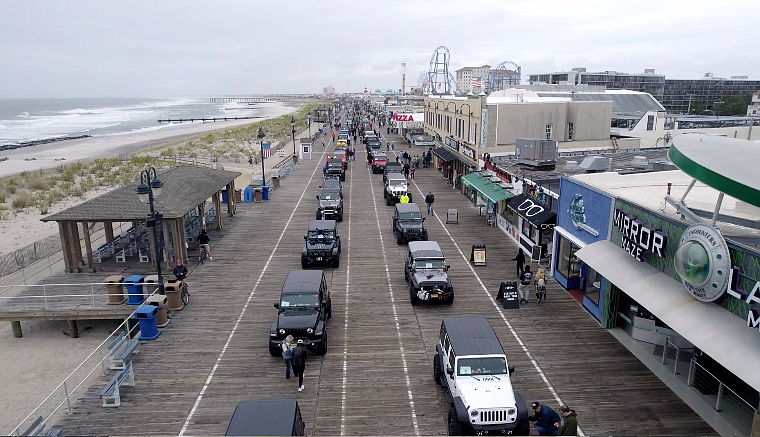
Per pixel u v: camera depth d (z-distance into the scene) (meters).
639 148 40.75
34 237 36.59
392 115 107.69
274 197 43.97
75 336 20.92
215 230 33.12
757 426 11.92
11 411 15.62
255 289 23.05
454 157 45.06
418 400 14.48
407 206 31.81
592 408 13.88
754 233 14.01
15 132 147.88
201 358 16.86
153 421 13.50
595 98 65.69
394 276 24.75
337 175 50.16
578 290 22.86
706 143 13.95
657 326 17.52
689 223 14.52
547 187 26.86
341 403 14.31
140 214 23.52
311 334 16.59
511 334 18.41
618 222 18.19
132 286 20.73
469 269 25.47
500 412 12.22
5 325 22.25
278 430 9.94
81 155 85.81
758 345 11.17
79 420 13.53
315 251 25.38
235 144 96.50
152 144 102.31
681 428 12.95
